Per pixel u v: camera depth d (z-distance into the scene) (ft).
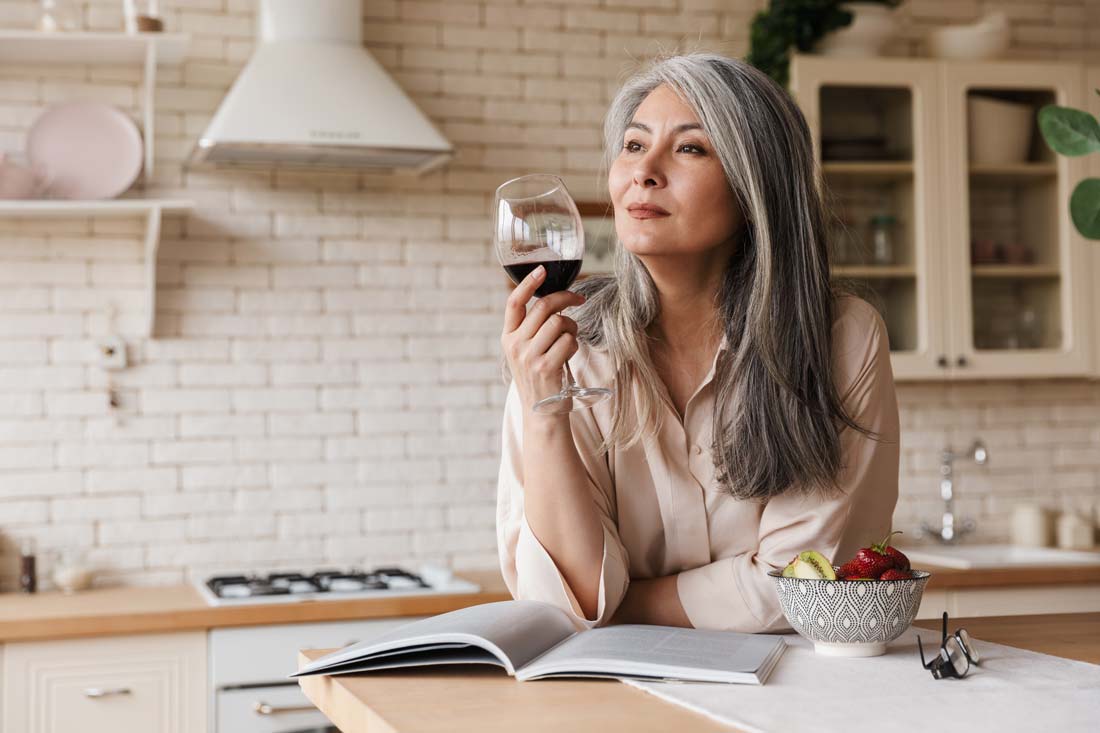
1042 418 14.34
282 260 12.53
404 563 12.71
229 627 10.33
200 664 10.28
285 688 10.41
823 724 3.21
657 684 3.75
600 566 4.75
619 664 3.84
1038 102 13.46
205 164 12.07
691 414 5.19
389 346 12.77
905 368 12.92
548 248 4.60
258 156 11.62
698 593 4.92
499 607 4.53
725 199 4.89
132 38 11.18
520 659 3.99
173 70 12.30
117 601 10.84
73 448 11.96
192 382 12.26
